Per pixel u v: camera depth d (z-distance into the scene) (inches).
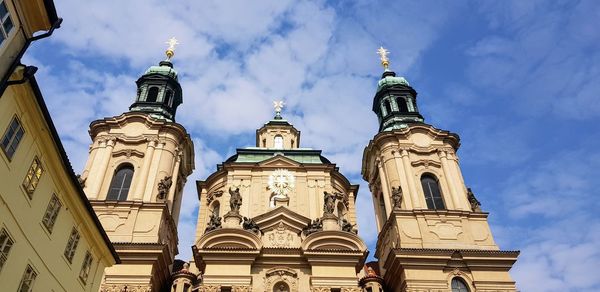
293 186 2011.6
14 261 975.6
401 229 1802.4
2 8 837.8
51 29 916.0
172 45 2596.0
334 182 2097.7
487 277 1673.2
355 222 2102.6
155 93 2326.5
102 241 1337.4
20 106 993.5
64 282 1162.6
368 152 2242.9
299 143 2452.0
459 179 1994.3
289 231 1785.2
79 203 1214.9
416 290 1620.3
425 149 2075.5
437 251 1692.9
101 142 2003.0
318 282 1581.0
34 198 1054.4
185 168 2186.3
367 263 2129.7
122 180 1919.3
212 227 1744.6
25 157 1024.2
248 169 2052.2
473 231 1820.9
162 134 2064.5
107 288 1556.3
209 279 1572.3
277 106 2620.6
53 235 1123.9
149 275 1594.5
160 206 1807.3
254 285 1593.3
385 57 2659.9
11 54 866.1
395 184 1980.8
